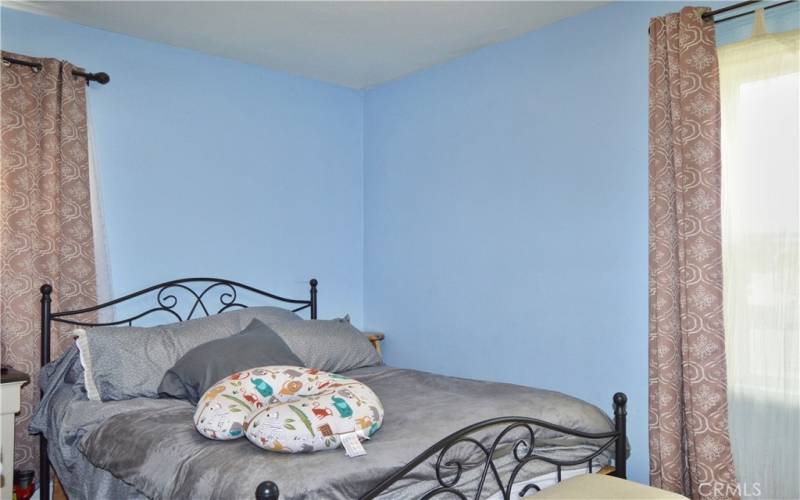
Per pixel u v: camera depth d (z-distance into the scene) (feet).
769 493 7.42
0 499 7.51
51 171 8.98
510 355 10.59
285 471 4.97
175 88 10.69
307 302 12.26
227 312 9.95
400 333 12.64
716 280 7.58
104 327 8.82
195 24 9.72
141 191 10.24
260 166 11.79
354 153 13.34
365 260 13.42
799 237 7.27
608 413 9.14
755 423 7.53
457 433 5.51
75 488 7.22
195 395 7.82
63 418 7.55
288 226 12.19
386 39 10.48
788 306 7.32
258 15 9.40
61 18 9.44
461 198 11.45
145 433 6.47
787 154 7.38
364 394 6.03
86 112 9.48
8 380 7.53
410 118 12.48
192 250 10.83
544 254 10.09
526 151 10.38
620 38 9.11
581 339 9.53
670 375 7.89
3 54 8.62
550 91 10.03
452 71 11.64
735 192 7.75
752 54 7.66
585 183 9.53
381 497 5.14
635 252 8.87
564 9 9.40
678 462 7.82
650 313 8.21
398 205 12.73
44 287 8.62
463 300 11.39
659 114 8.18
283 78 12.19
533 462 6.44
